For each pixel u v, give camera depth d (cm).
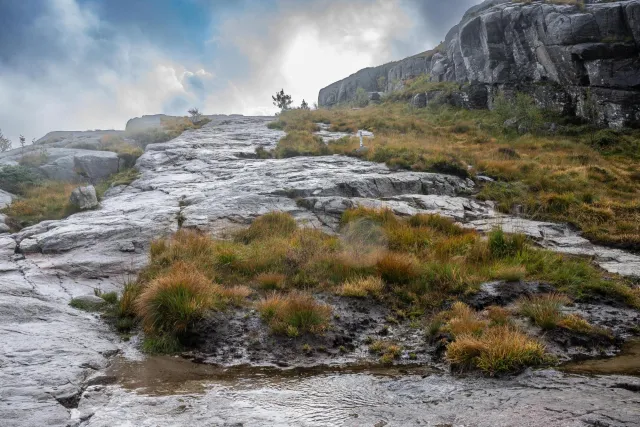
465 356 564
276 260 983
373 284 854
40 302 778
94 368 563
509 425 380
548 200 1562
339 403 460
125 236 1188
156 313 709
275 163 2014
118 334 710
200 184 1773
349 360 628
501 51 3500
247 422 411
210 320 714
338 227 1295
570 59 2994
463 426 387
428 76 4847
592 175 1905
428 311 798
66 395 467
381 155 2030
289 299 749
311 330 687
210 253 1009
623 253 1181
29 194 1861
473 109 3584
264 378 553
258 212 1365
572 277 932
